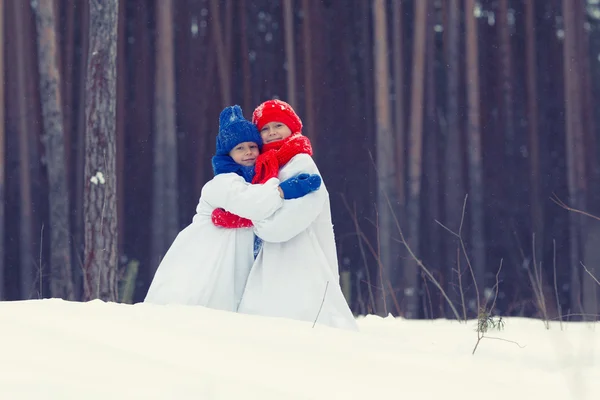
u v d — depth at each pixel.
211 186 5.06
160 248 17.86
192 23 20.39
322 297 4.92
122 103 18.59
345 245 18.98
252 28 21.00
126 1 20.09
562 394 2.54
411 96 19.09
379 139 17.92
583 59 20.42
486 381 2.71
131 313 3.54
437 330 5.24
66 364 2.33
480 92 21.19
